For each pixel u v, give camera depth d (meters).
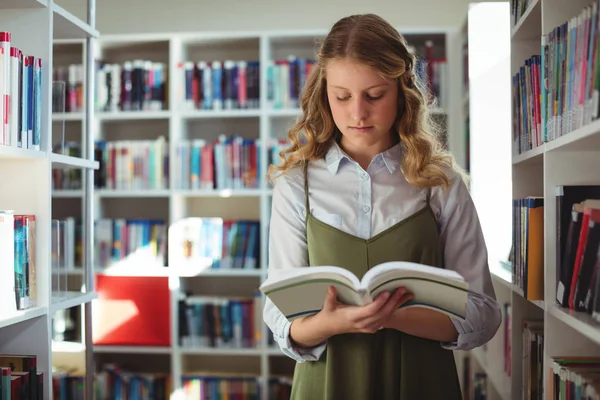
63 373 3.78
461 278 1.18
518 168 2.06
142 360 4.09
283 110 3.73
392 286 1.24
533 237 1.73
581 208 1.48
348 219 1.43
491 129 3.08
